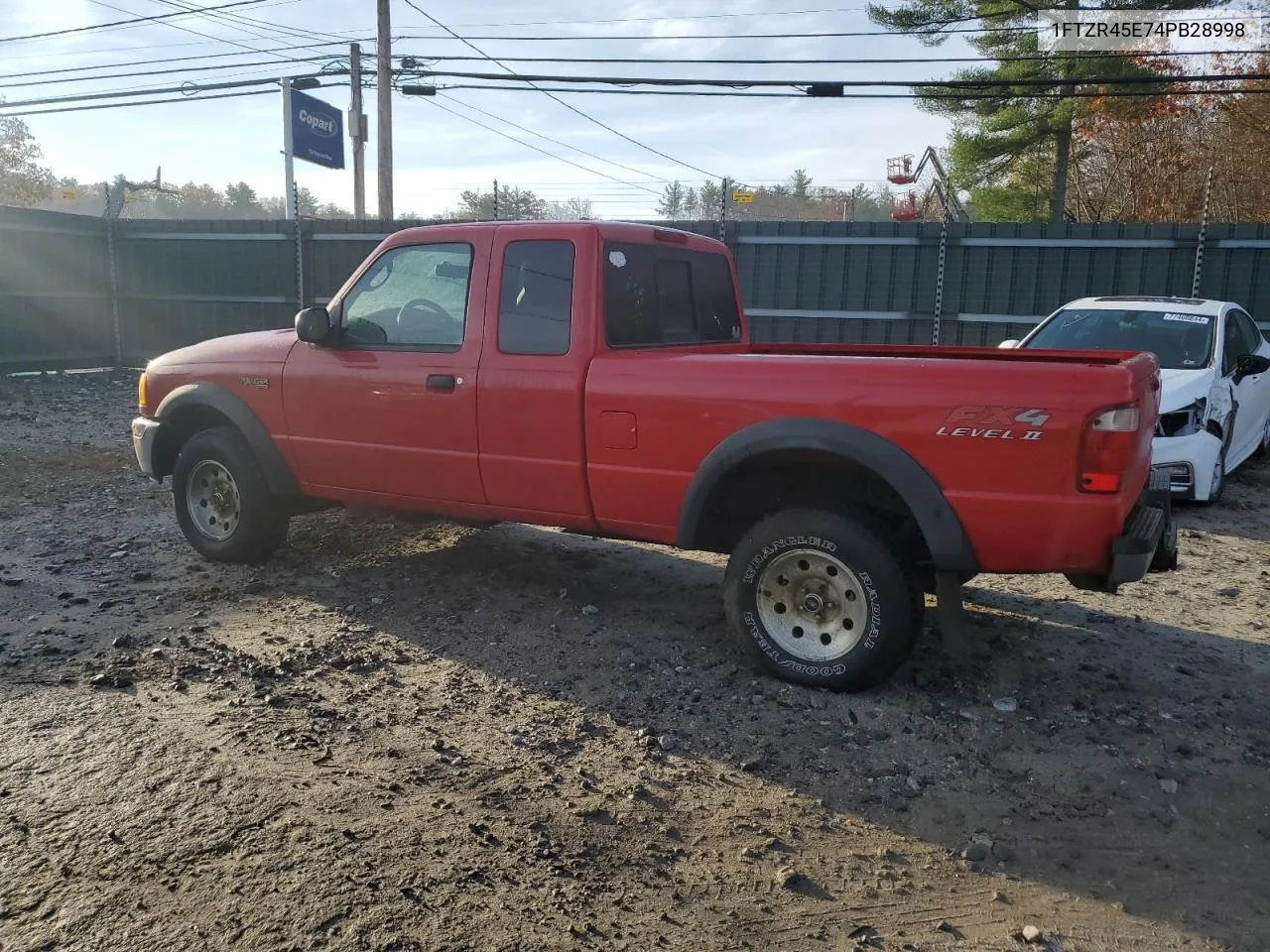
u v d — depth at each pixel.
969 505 4.04
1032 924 2.92
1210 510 8.32
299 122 26.03
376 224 16.55
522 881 3.05
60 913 2.84
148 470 6.45
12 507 7.79
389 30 22.41
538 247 4.92
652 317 5.26
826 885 3.09
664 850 3.25
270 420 5.84
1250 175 29.73
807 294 14.17
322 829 3.29
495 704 4.33
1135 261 12.89
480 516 5.26
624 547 6.88
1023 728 4.18
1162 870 3.21
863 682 4.39
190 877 3.02
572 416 4.80
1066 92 24.94
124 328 18.31
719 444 4.43
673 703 4.37
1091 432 3.86
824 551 4.34
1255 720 4.31
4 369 16.53
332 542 6.81
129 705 4.20
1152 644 5.21
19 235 16.47
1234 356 8.79
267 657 4.76
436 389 5.16
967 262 13.49
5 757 3.73
